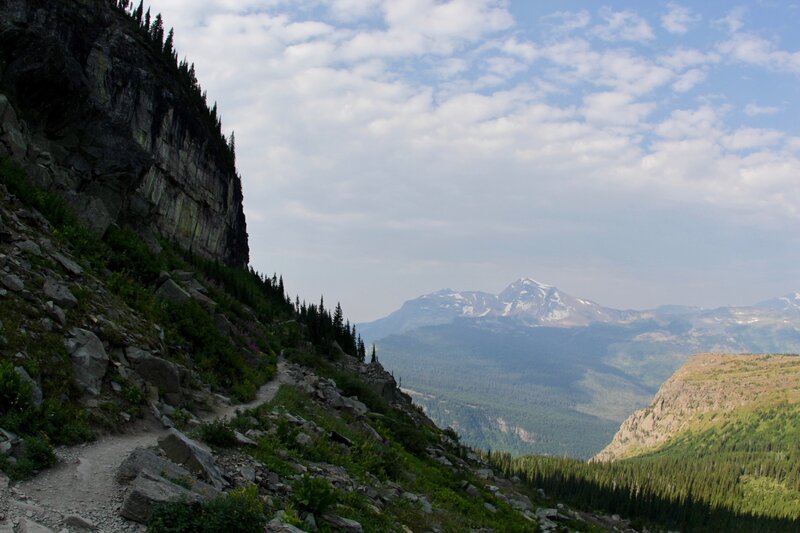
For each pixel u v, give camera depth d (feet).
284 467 75.00
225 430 74.74
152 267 128.16
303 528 58.54
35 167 111.45
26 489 47.50
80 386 67.15
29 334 67.31
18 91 125.08
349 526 65.67
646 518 501.97
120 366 78.02
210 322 131.34
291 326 325.01
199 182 419.95
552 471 616.39
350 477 88.53
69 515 45.16
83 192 130.11
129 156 146.41
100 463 56.29
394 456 123.34
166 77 391.86
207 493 55.57
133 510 48.29
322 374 207.21
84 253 106.63
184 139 394.73
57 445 57.21
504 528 125.49
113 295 98.07
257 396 120.06
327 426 112.47
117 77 315.37
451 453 246.06
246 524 50.88
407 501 95.30
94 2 326.65
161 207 361.10
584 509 445.37
